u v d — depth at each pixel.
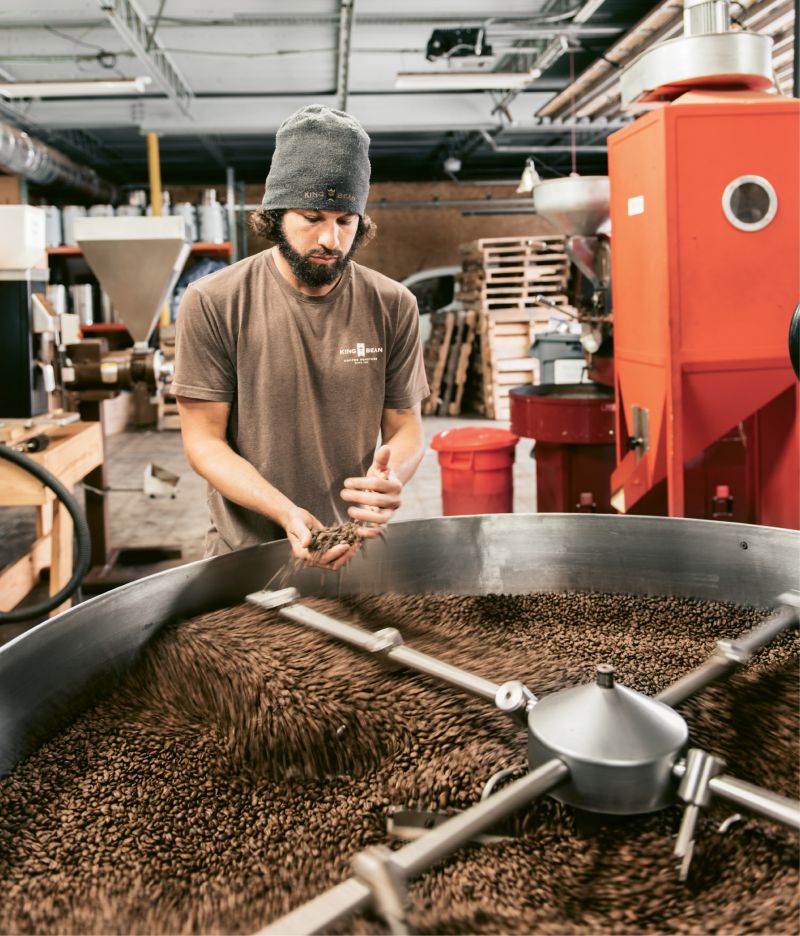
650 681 1.03
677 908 0.65
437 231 11.57
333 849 0.76
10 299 2.84
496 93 8.69
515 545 1.39
